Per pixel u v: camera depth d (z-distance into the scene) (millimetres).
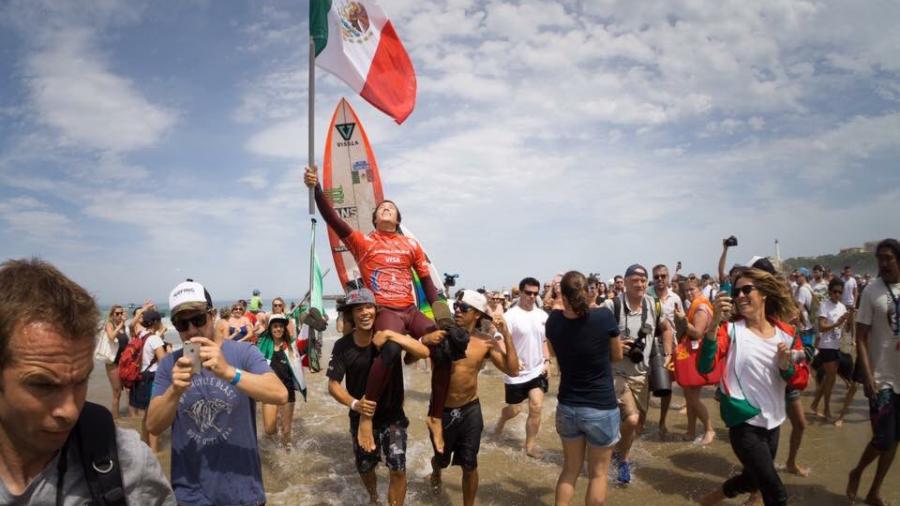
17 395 1304
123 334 9180
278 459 6684
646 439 7090
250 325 10039
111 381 9070
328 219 5441
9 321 1273
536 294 6723
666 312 7219
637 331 6098
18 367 1287
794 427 5578
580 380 4289
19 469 1452
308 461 6641
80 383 1376
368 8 6332
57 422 1341
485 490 5543
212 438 3021
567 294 4238
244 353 3182
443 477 5941
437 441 4785
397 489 4676
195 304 3102
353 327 4945
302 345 8352
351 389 4949
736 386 4145
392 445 4742
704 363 4266
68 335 1320
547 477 5902
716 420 8023
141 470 1604
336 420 8867
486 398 10266
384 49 6391
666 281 7266
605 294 15414
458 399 4902
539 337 6648
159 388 3098
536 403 6527
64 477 1500
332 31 6102
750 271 4434
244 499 3023
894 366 4703
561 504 4273
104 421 1581
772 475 4012
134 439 1644
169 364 3150
